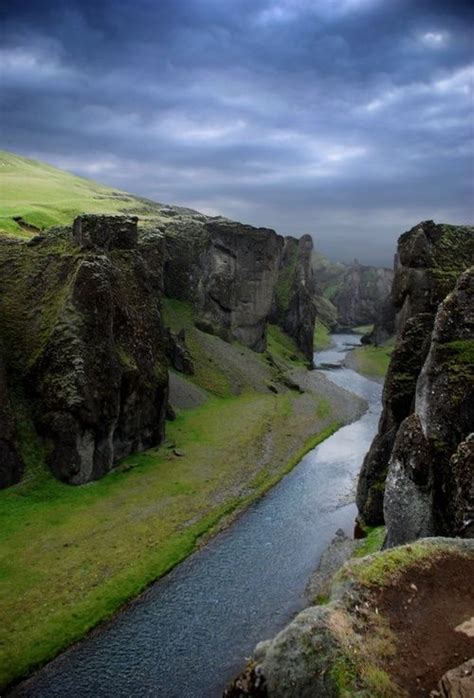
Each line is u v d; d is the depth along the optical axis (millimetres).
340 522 51000
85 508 48906
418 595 22062
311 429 81312
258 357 122625
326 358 172375
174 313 112000
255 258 129375
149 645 33500
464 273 38094
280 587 39969
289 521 51000
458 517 27328
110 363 56625
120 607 37125
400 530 34344
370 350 185000
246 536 48000
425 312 49531
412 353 47688
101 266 58375
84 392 53469
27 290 63750
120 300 61312
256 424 80312
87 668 31531
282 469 64312
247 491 57156
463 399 32844
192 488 55750
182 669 31500
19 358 58438
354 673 18062
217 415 83125
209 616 36438
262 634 34562
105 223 65312
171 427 74375
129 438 61500
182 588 39688
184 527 47875
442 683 17297
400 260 54938
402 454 34969
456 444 32438
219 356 107188
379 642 19578
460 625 20422
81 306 56406
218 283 121375
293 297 164750
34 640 32938
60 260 63125
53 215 116312
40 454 53406
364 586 22438
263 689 18922
